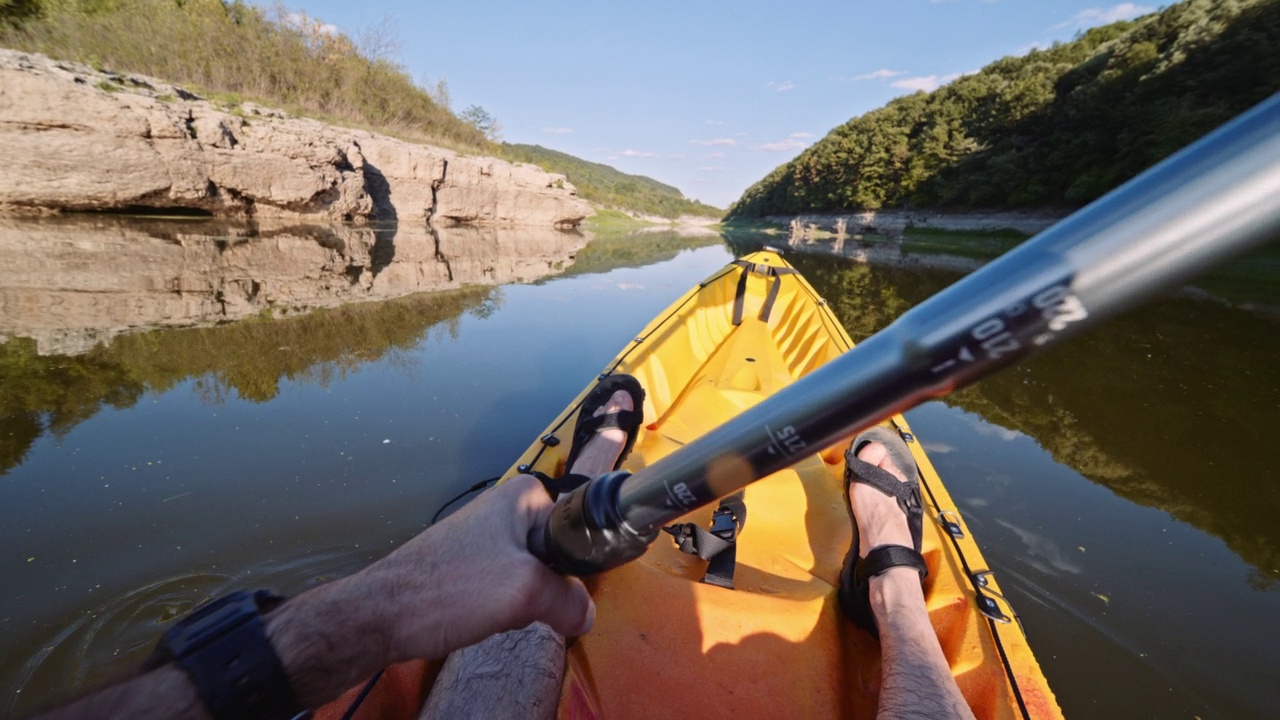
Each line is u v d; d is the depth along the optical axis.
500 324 4.93
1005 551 2.05
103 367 3.21
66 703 0.39
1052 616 1.75
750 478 0.43
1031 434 3.03
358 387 3.21
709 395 2.56
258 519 1.96
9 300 4.47
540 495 0.57
